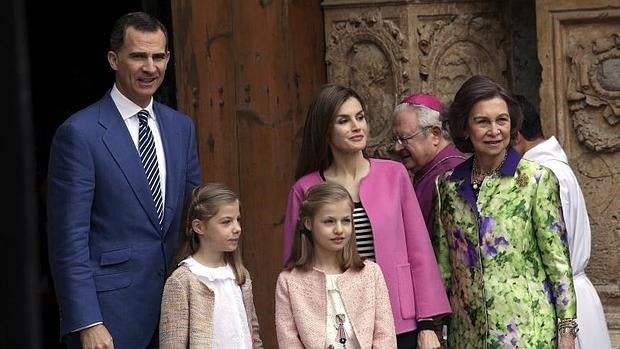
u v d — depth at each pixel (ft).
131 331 18.94
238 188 29.32
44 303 35.65
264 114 29.91
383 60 30.81
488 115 18.40
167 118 19.95
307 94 31.14
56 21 36.99
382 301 18.60
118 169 18.85
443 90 30.89
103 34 37.06
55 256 18.58
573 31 29.45
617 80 29.25
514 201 18.53
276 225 30.30
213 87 28.66
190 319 18.16
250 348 18.83
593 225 29.89
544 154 22.62
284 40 30.45
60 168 18.63
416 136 22.09
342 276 18.47
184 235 18.72
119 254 18.89
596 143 29.45
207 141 28.43
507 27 31.32
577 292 22.58
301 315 18.43
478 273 18.75
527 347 18.24
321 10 31.58
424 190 21.94
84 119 18.88
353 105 19.36
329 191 18.15
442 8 30.73
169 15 28.63
